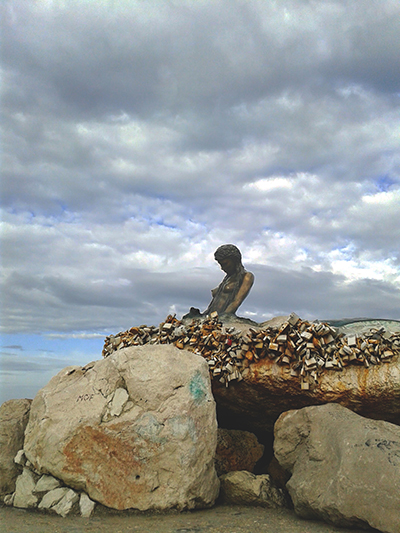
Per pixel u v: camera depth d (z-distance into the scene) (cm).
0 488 248
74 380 271
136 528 206
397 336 280
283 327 298
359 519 201
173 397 247
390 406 282
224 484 262
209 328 333
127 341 354
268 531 205
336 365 283
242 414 336
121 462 231
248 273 396
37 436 246
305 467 239
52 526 207
